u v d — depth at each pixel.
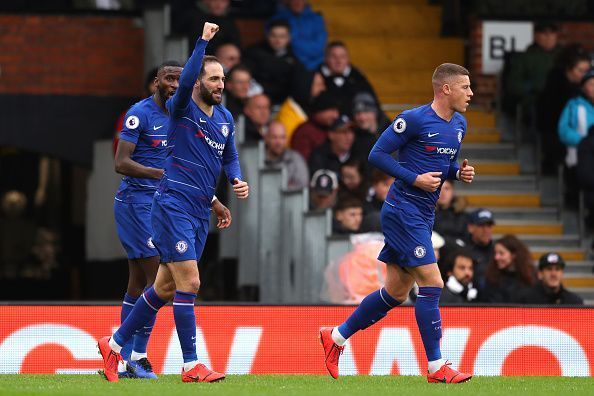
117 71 60.25
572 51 57.81
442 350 40.53
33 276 70.00
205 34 32.69
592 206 56.00
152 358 39.81
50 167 70.38
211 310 40.28
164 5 57.97
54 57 60.00
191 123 33.62
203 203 33.97
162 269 34.03
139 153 36.62
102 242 59.66
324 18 65.12
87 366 39.75
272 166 53.19
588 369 40.66
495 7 62.97
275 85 57.69
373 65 64.31
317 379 36.12
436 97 34.25
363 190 52.28
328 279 46.84
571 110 56.88
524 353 40.66
